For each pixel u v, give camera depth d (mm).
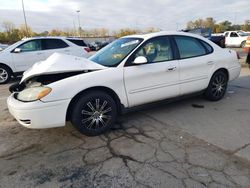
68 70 3490
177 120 4293
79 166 2918
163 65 4184
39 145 3480
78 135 3766
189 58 4578
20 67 8625
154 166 2867
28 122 3281
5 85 8117
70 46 9398
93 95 3555
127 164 2926
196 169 2787
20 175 2771
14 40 54375
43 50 8930
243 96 5730
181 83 4477
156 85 4141
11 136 3789
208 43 5027
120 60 3873
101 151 3252
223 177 2635
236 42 24391
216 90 5230
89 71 3633
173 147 3311
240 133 3717
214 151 3182
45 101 3227
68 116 3584
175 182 2566
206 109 4832
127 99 3895
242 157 3023
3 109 5141
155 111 4777
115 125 4125
